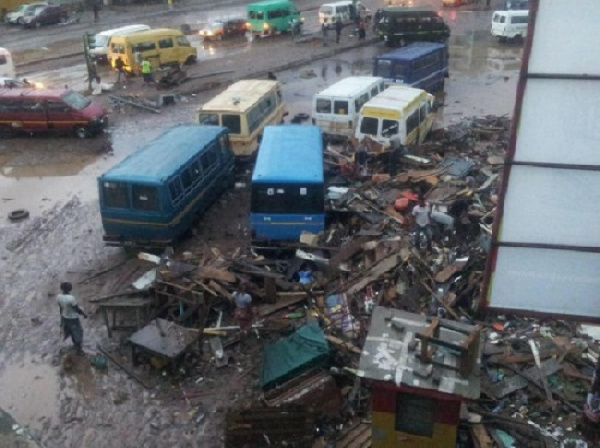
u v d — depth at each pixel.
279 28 41.50
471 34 41.94
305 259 14.08
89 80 30.39
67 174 21.14
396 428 8.70
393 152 18.92
